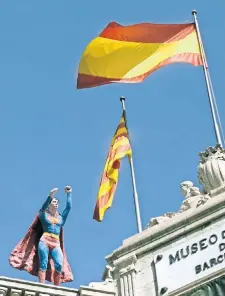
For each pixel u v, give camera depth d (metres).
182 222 23.75
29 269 24.67
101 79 29.64
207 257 22.98
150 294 23.19
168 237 23.77
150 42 29.77
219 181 24.50
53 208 25.28
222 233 23.12
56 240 24.91
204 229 23.42
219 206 23.52
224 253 22.81
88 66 29.84
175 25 29.86
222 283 22.41
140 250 23.95
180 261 23.27
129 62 29.67
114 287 23.73
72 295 23.11
